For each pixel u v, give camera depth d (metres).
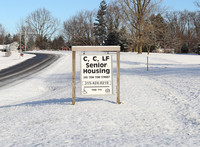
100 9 81.81
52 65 33.75
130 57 41.97
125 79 16.47
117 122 5.96
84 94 8.27
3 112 8.33
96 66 8.26
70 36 89.12
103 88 8.30
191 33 86.81
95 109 7.46
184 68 23.73
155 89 11.75
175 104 8.22
